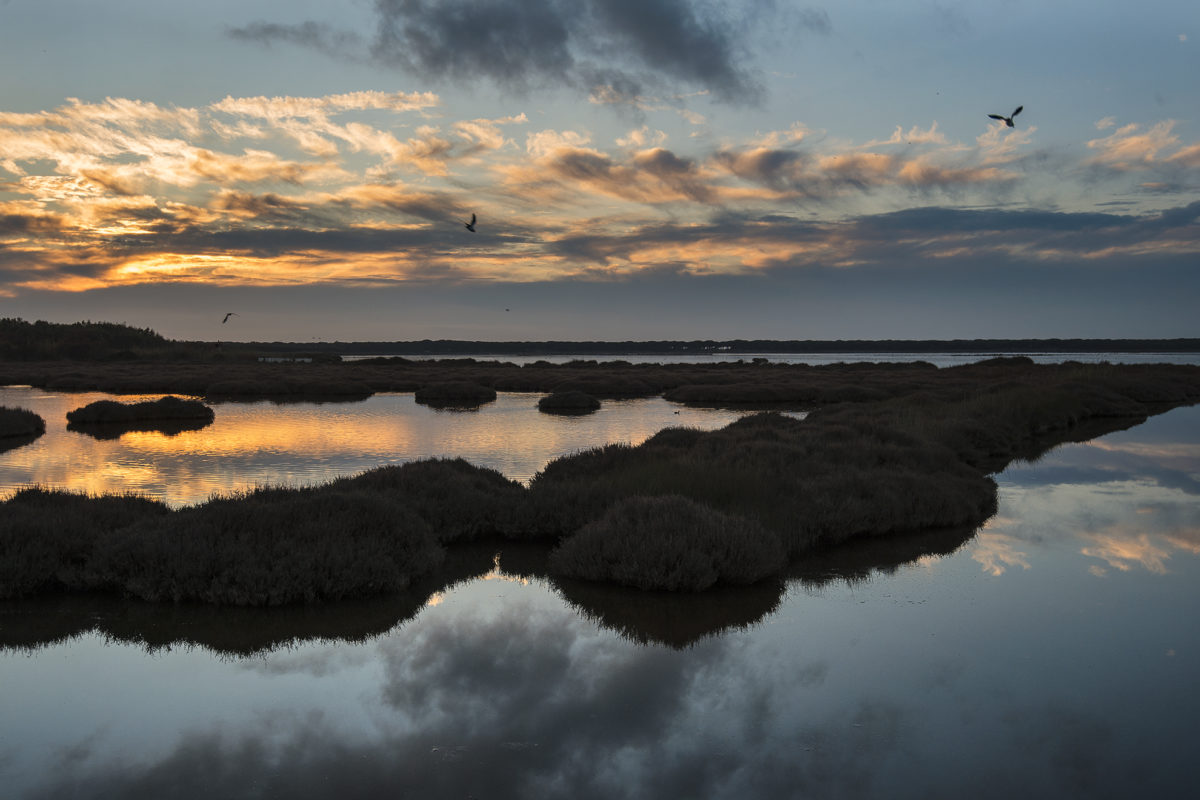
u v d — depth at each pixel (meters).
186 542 9.08
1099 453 22.16
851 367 95.06
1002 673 6.76
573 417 35.12
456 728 5.75
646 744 5.51
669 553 9.30
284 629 7.91
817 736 5.62
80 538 9.62
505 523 11.95
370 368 86.81
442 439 25.73
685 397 49.31
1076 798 4.79
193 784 4.95
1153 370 63.06
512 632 7.86
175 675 6.74
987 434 22.14
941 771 5.12
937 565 10.44
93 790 4.88
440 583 9.63
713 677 6.70
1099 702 6.16
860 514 12.03
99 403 32.25
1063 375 49.94
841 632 7.82
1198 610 8.45
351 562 9.02
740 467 13.80
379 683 6.60
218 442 24.75
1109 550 11.23
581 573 9.76
